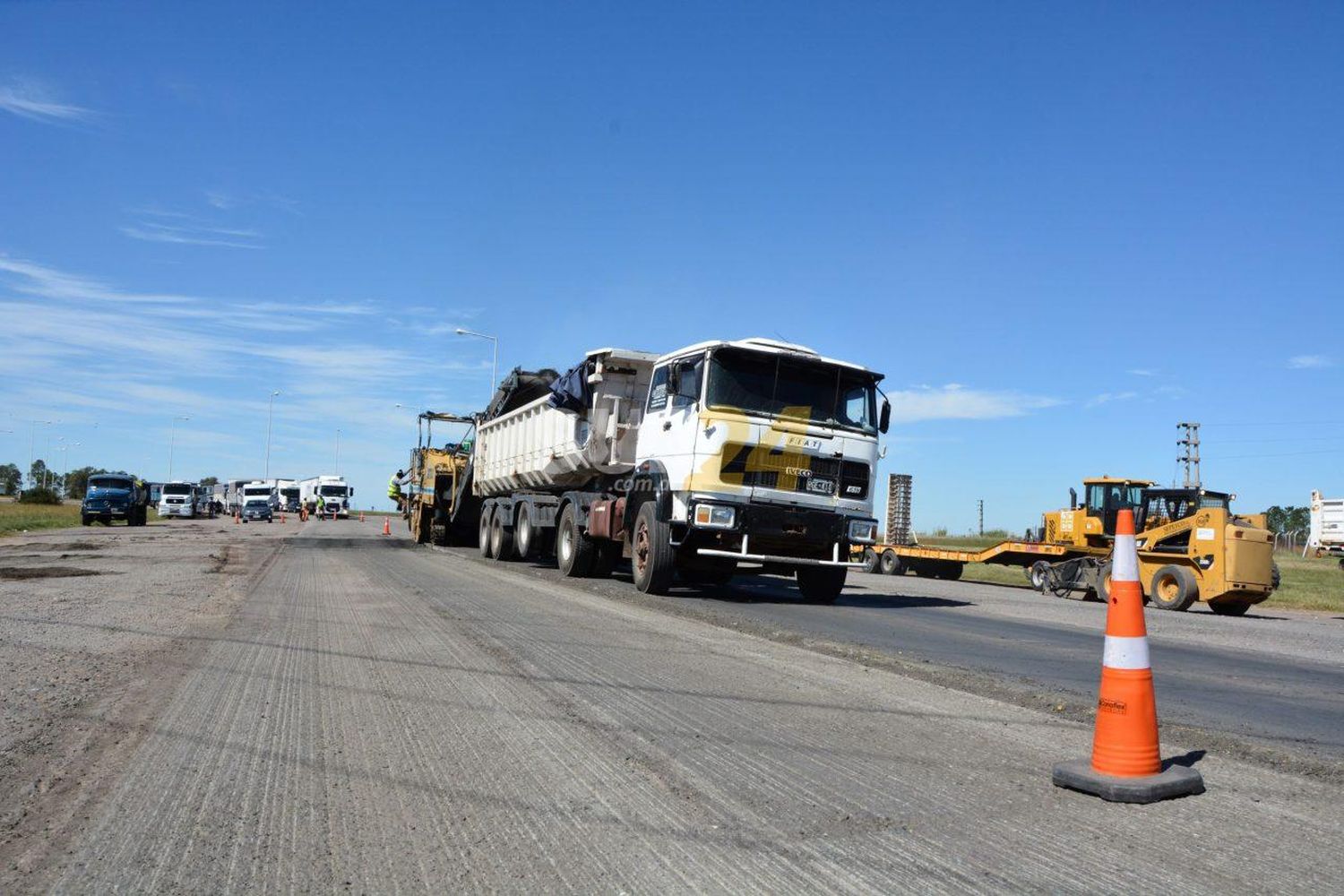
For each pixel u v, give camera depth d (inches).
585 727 218.1
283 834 150.9
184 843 146.9
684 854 142.9
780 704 245.8
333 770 185.3
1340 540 1355.8
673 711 234.8
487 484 951.6
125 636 353.4
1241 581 738.2
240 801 166.9
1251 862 141.8
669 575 525.0
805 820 158.1
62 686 258.8
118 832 151.2
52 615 408.8
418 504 1201.4
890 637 398.0
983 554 1016.9
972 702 256.1
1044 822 159.0
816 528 507.2
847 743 207.9
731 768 187.0
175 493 2731.3
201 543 1138.7
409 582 601.3
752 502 496.1
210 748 200.1
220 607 458.9
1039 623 521.0
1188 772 179.8
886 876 135.0
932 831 153.8
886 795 171.9
